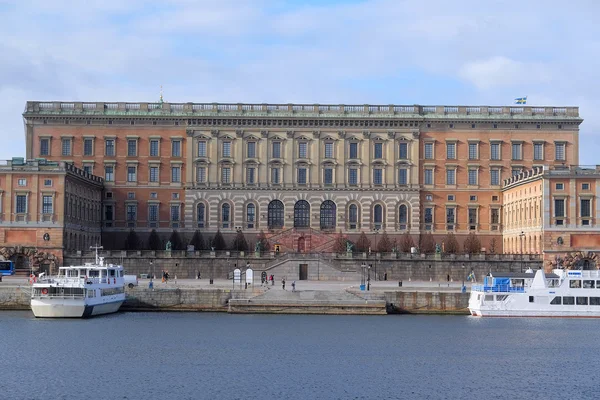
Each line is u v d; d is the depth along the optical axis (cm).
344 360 9631
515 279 12962
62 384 8412
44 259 16050
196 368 9156
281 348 10238
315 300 13238
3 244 16100
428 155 19100
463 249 18888
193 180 18888
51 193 16138
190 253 16388
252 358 9669
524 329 11794
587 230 16225
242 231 18825
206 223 18862
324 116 18888
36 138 18838
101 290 12688
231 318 12606
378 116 18925
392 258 16350
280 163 18925
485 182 19088
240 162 18925
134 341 10556
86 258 16175
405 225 18962
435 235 19025
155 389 8281
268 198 18875
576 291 12912
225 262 16400
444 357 9862
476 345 10556
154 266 16350
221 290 13375
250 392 8231
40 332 11100
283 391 8281
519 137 19112
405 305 13275
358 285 14862
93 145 18900
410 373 9062
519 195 17838
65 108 18925
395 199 18962
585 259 16250
